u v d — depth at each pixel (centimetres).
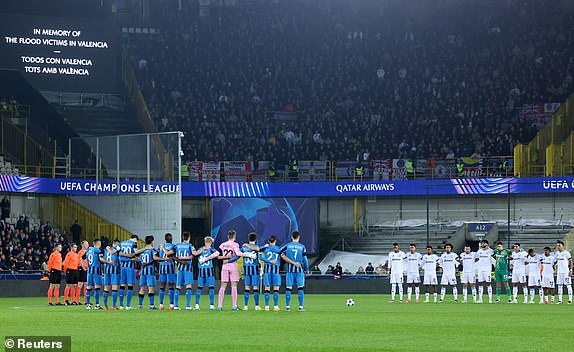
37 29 8425
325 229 9250
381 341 2744
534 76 10456
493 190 8631
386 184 8875
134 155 7412
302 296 4369
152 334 2942
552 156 8631
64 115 8975
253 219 8588
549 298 6388
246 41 11069
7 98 8488
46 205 7988
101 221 7475
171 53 10800
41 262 7350
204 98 10462
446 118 10150
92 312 4272
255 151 9806
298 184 8938
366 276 7950
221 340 2741
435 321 3681
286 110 10525
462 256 5881
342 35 11250
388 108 10381
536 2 11188
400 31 11281
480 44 11031
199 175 9081
